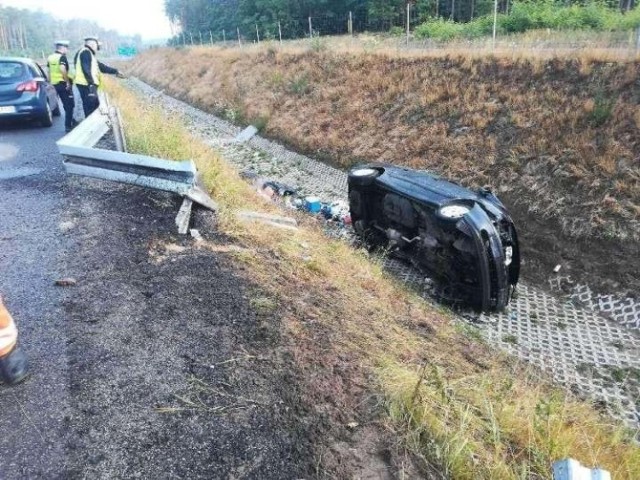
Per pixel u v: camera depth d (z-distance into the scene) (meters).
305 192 11.01
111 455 2.61
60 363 3.26
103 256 4.68
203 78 25.11
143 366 3.28
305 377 3.34
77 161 6.51
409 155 11.46
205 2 75.00
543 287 7.18
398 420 3.04
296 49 20.47
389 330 4.57
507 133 10.16
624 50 10.56
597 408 4.94
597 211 7.66
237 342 3.62
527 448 3.08
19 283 4.19
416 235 6.77
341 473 2.65
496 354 5.33
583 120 9.20
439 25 22.34
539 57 11.41
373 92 14.31
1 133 9.69
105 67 9.58
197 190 5.88
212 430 2.81
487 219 5.85
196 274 4.52
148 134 7.71
